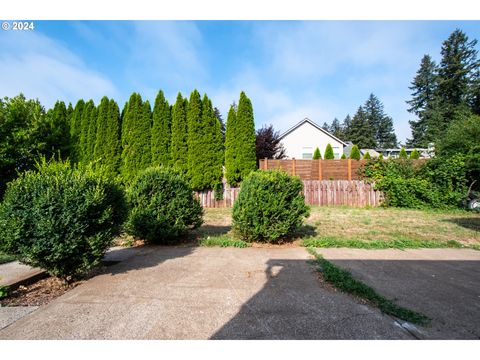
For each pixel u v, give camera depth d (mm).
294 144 22062
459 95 33156
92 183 3227
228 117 12656
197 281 3141
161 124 12453
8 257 3980
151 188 5215
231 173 12312
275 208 4859
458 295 2758
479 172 9789
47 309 2432
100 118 12695
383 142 53719
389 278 3256
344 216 8633
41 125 6730
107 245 3264
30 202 2834
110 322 2186
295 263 3881
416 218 8234
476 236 5777
